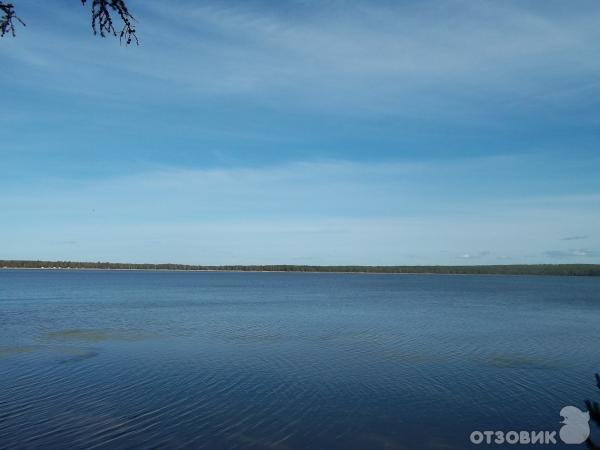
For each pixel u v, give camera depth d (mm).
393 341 31438
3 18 6645
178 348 28172
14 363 23688
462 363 24500
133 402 17531
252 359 25078
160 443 13953
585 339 32969
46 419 15688
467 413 16844
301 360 24953
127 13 6699
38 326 37688
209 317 45656
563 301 73938
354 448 13938
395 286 136500
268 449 13719
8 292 84500
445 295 89750
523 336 34281
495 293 99625
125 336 32781
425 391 19375
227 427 15250
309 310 54188
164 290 97500
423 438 14719
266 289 108688
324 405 17453
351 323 41594
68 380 20469
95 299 68688
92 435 14430
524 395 18969
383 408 17234
